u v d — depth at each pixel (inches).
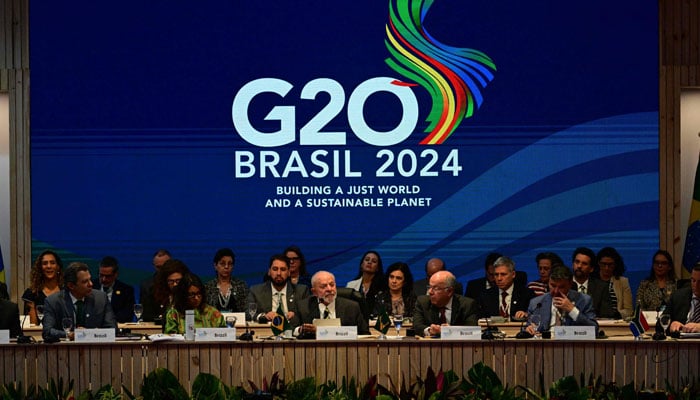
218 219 443.2
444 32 443.2
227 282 390.6
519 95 443.2
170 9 441.1
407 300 375.2
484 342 265.4
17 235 441.4
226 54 442.3
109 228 442.3
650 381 263.6
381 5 443.5
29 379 263.6
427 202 444.5
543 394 244.1
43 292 364.2
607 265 397.1
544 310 322.7
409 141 443.5
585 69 442.9
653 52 442.3
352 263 444.1
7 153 450.9
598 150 443.5
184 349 265.7
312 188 443.2
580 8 442.6
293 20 442.3
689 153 450.0
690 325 296.4
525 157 444.1
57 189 442.0
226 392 236.2
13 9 442.0
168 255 414.3
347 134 443.2
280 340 270.8
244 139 442.6
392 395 229.8
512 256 445.1
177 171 442.0
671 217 444.5
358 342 266.8
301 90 442.6
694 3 444.5
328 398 228.2
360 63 443.2
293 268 405.7
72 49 441.1
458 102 443.2
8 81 442.0
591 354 264.7
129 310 389.7
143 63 442.0
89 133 442.0
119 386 264.7
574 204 444.8
